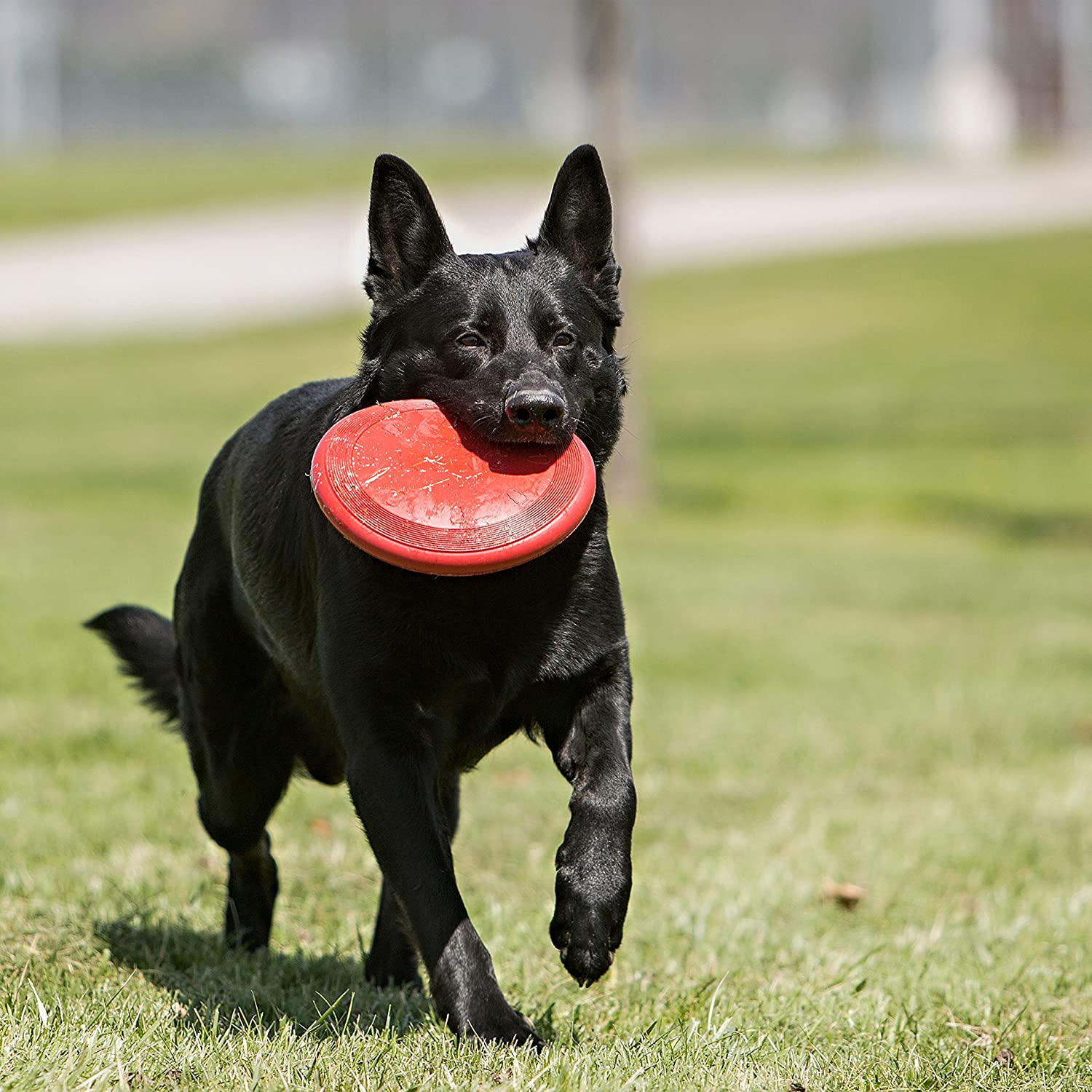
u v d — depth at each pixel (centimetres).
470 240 4400
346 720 584
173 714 787
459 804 677
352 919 783
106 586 1766
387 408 612
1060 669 1531
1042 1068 577
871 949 736
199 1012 607
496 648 587
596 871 559
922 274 5178
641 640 1612
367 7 12031
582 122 10606
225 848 730
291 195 6988
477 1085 510
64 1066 511
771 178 7350
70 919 720
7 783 1013
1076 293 4800
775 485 2989
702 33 10981
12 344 4697
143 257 5862
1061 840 969
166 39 12438
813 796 1073
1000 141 9319
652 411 3688
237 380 4134
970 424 3475
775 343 4409
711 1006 619
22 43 10219
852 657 1559
